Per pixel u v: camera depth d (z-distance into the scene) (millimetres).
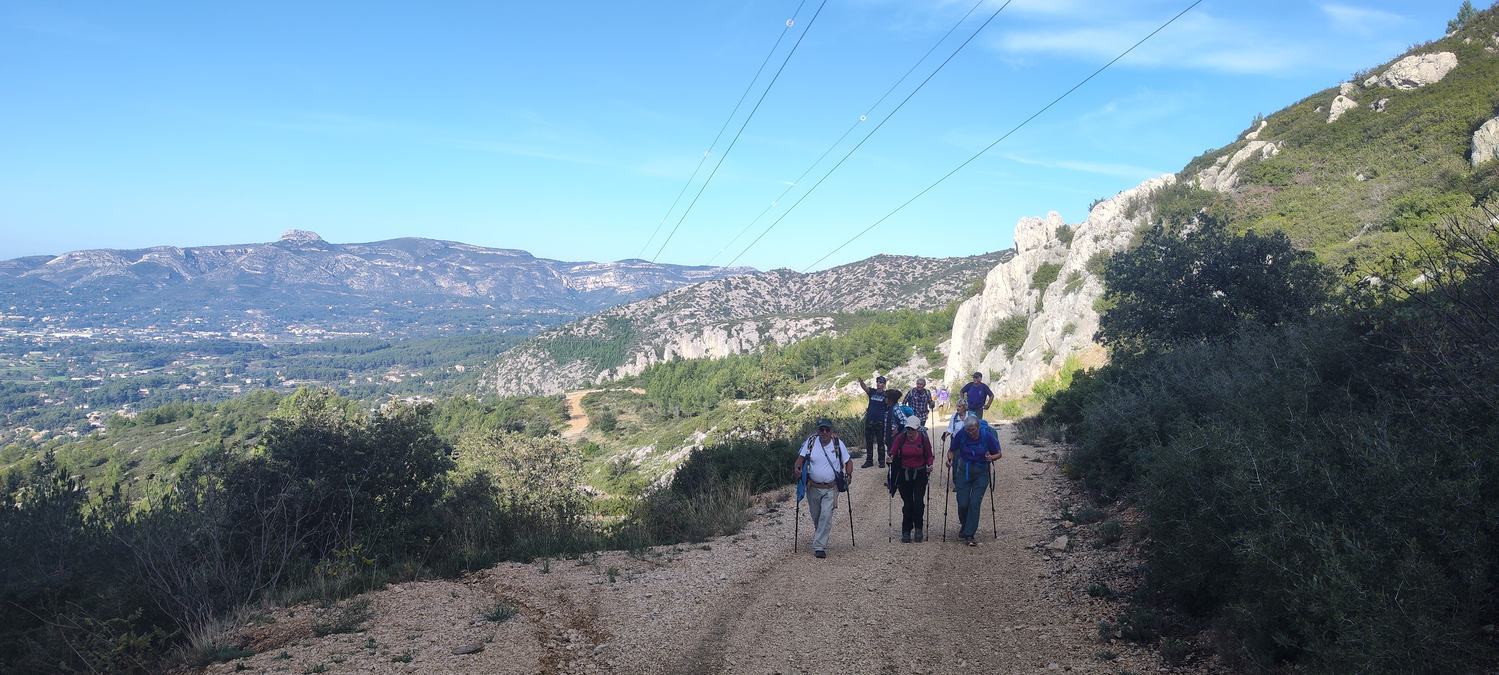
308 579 8539
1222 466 5641
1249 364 9391
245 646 6484
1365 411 6133
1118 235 40438
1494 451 4312
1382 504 4383
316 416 11516
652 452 74875
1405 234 20797
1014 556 8156
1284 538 4527
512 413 124875
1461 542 3971
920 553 8672
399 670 5691
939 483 13422
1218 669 4793
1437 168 29453
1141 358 15391
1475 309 5461
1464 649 3623
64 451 91500
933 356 80812
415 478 11906
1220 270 15109
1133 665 5074
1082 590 6691
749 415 32219
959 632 6078
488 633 6566
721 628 6516
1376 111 41250
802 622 6551
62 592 7410
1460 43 43531
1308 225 30094
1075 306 35562
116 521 8227
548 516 12164
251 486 9562
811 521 11180
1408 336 6363
